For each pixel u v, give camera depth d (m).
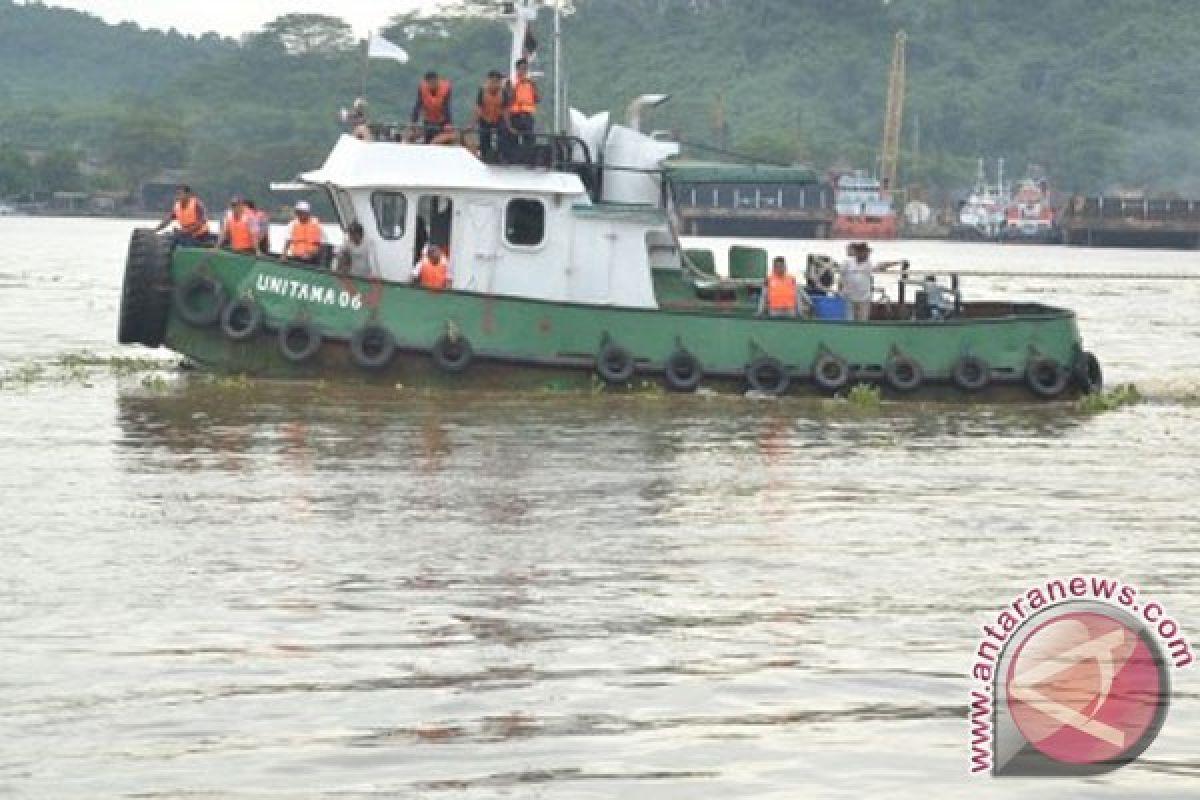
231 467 57.72
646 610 40.12
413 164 75.62
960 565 45.25
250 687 34.22
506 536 47.59
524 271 76.38
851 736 32.06
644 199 78.56
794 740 31.81
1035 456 64.88
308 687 34.25
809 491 55.91
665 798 29.23
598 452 62.41
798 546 47.22
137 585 41.50
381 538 47.00
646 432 67.25
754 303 80.31
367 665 35.66
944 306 82.56
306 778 29.78
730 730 32.31
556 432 66.62
